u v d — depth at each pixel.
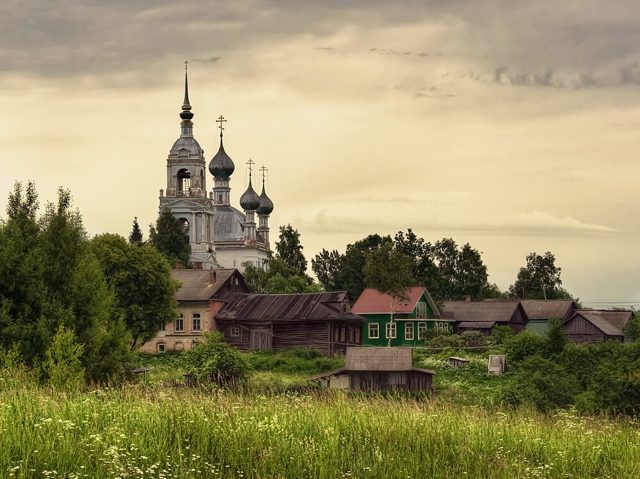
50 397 23.17
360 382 62.75
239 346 99.31
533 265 171.38
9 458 18.25
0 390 24.58
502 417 26.53
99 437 19.34
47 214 53.34
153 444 20.31
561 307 118.06
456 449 22.91
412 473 21.05
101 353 51.75
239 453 20.78
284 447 21.17
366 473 20.75
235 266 191.38
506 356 71.31
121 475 18.17
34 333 48.50
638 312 122.56
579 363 54.72
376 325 107.38
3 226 52.53
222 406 23.50
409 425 23.98
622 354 54.41
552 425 26.64
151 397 24.41
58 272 51.72
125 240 84.69
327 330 95.75
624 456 23.66
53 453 18.80
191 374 61.22
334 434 22.47
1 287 50.19
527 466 22.28
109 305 54.28
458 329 114.44
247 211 199.50
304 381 64.88
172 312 85.44
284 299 100.62
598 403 45.03
